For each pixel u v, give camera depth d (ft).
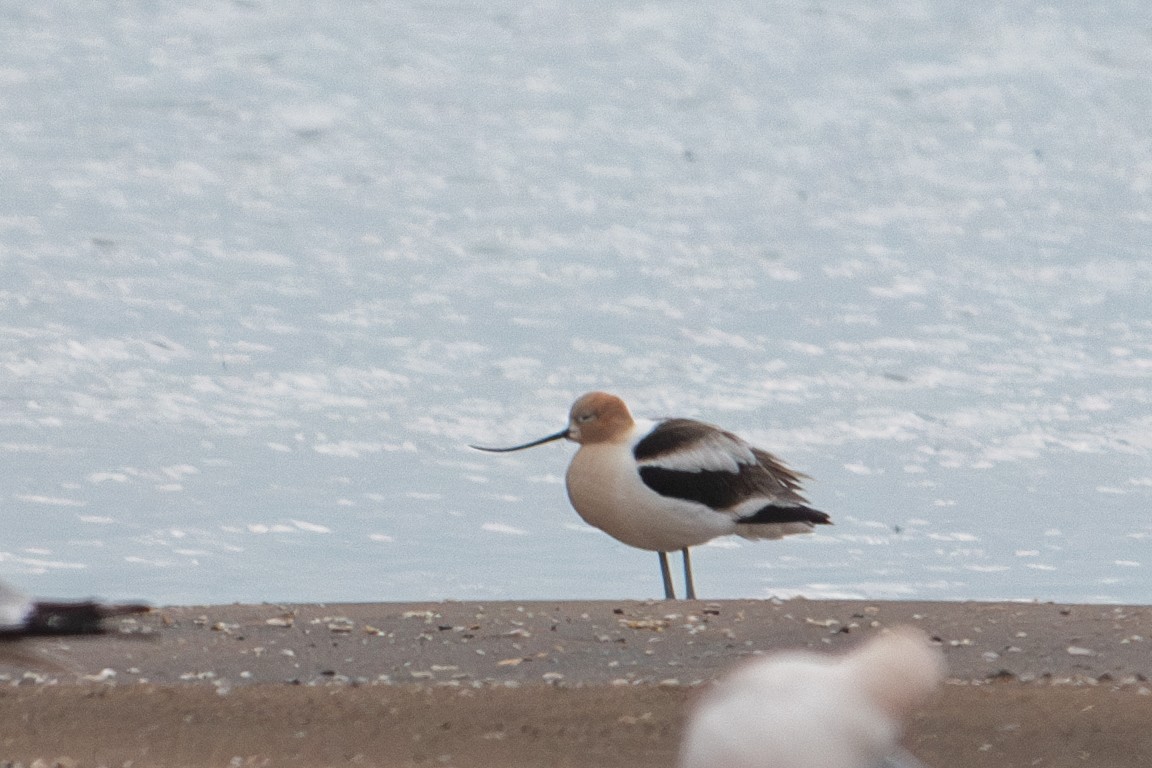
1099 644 40.24
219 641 40.98
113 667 38.52
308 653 40.14
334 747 32.14
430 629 42.27
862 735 17.15
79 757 31.30
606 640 41.27
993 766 30.58
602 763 31.04
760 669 17.72
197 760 31.24
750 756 17.07
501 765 30.94
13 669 37.42
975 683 36.42
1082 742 31.81
